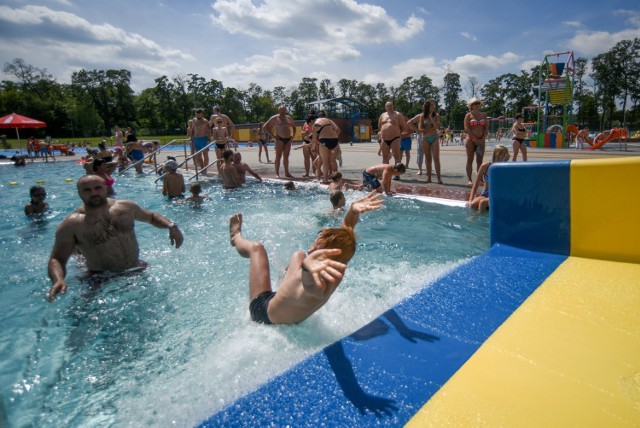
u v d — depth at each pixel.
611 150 21.25
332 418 1.57
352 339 2.16
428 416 1.54
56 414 2.14
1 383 2.43
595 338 2.07
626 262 3.23
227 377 2.16
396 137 10.20
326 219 6.58
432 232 5.67
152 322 3.12
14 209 8.30
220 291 3.69
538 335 2.12
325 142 10.51
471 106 9.11
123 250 4.21
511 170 3.73
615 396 1.61
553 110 44.12
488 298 2.62
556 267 3.19
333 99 43.94
